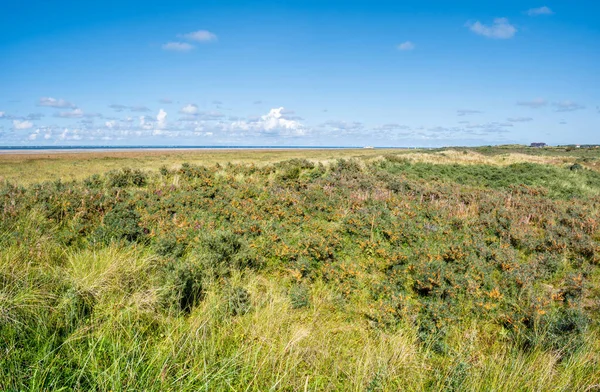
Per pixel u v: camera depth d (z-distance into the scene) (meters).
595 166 29.98
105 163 37.44
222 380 3.21
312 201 11.04
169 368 3.13
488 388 3.54
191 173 14.93
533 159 34.69
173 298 4.36
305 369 3.72
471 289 5.86
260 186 12.95
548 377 3.82
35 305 3.48
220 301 4.65
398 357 4.03
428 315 5.04
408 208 10.91
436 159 31.06
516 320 5.00
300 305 5.22
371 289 6.03
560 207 11.87
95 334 3.43
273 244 7.27
